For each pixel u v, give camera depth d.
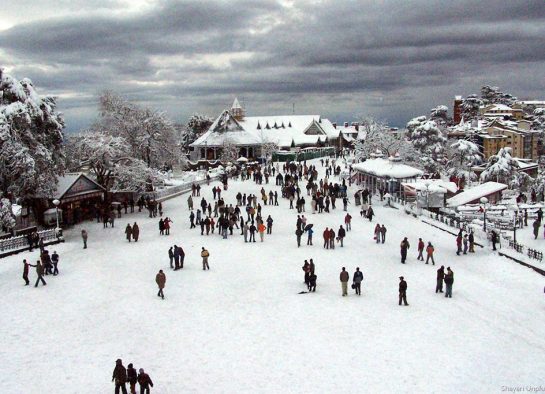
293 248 40.19
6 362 21.44
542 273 32.91
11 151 41.94
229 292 30.12
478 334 23.97
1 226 41.88
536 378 19.83
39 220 47.94
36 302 28.52
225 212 47.81
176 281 32.25
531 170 110.75
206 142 121.00
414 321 25.55
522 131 141.12
